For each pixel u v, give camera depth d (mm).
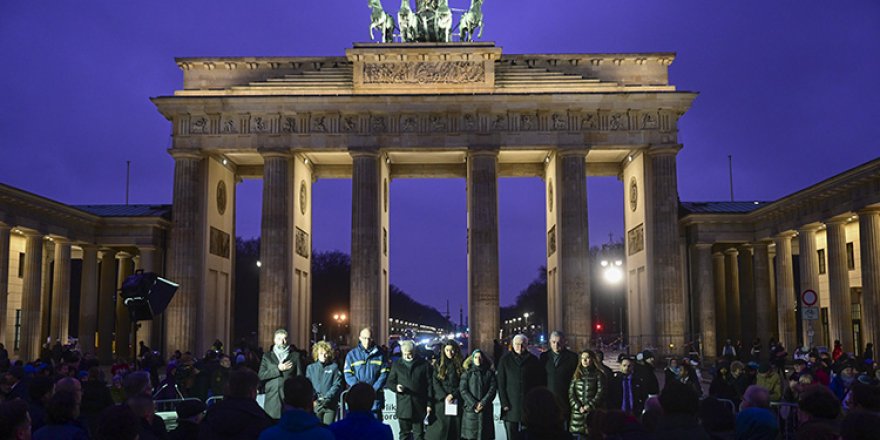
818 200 75250
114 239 90375
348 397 14500
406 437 28344
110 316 97188
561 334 28984
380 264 90125
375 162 88375
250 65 91438
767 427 15609
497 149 87812
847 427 10656
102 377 26000
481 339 85750
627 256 99500
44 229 79625
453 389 28734
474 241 87250
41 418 17562
